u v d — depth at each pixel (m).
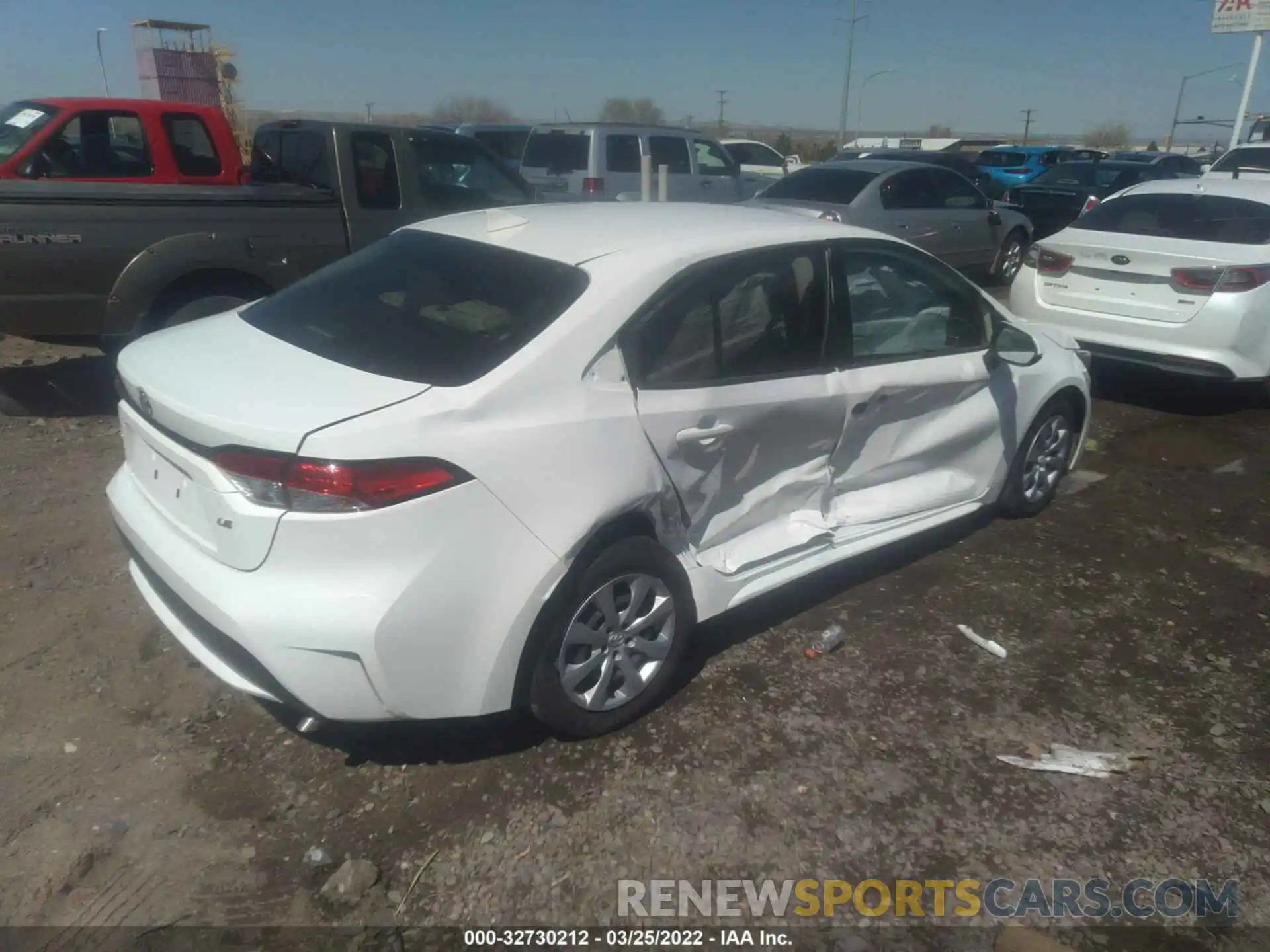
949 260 11.11
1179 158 18.67
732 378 3.42
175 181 6.13
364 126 6.73
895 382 3.97
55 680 3.45
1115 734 3.44
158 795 2.94
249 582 2.65
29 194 5.42
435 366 2.90
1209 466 6.18
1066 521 5.24
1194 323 6.61
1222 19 21.97
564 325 2.98
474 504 2.72
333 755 3.14
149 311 5.93
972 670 3.78
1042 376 4.87
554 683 3.04
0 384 6.66
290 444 2.56
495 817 2.91
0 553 4.28
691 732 3.32
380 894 2.63
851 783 3.12
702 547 3.49
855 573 4.54
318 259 6.54
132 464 3.29
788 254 3.62
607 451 2.99
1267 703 3.67
